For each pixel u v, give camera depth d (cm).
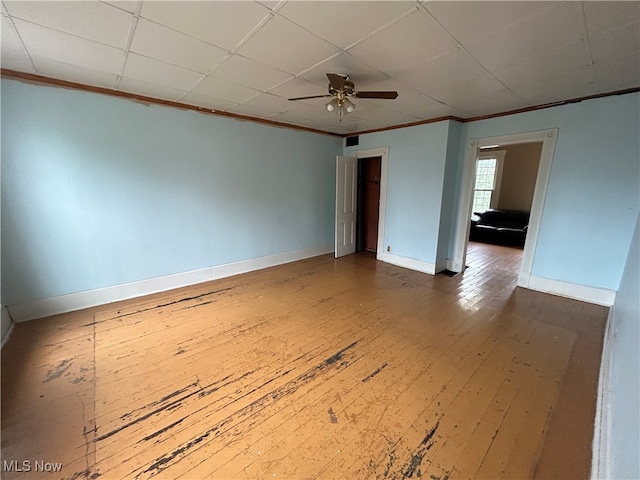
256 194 424
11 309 262
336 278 406
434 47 193
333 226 555
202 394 180
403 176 445
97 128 284
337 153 532
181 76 249
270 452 142
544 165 332
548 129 325
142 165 316
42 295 276
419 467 134
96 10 153
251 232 429
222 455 140
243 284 379
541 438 149
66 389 183
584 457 138
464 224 421
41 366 205
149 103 311
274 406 171
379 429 155
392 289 364
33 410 165
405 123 422
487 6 148
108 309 298
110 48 198
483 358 218
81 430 153
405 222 453
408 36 179
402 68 227
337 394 181
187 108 338
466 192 412
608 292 305
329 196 535
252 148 407
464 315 290
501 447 144
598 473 127
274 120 412
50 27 171
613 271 300
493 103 318
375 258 519
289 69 232
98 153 288
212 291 352
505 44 188
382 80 252
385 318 284
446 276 416
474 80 251
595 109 292
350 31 175
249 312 295
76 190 281
